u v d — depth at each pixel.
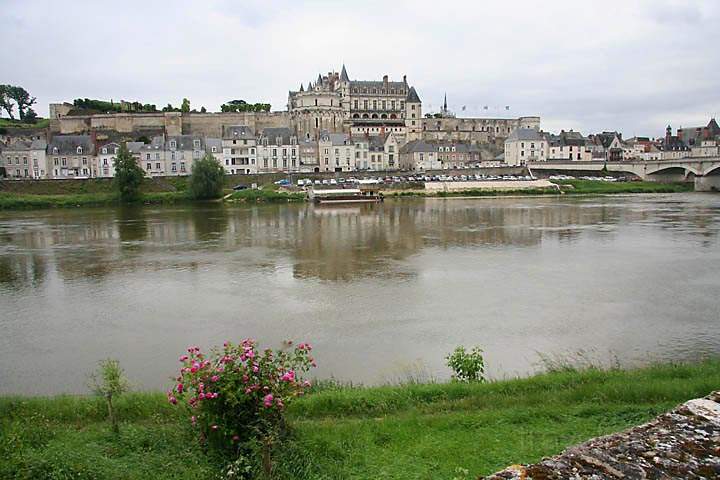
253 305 33.06
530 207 94.81
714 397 8.95
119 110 189.12
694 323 28.38
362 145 163.25
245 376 11.97
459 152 177.00
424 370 22.45
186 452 12.07
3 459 11.22
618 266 43.03
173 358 24.56
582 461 7.64
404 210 93.06
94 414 15.33
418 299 33.88
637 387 15.52
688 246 51.41
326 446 12.24
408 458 11.79
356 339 26.56
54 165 135.50
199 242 58.72
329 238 60.47
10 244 58.44
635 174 143.12
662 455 7.59
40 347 26.33
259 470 10.98
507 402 15.22
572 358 23.73
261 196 113.31
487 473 11.02
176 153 141.75
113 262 47.59
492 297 34.16
